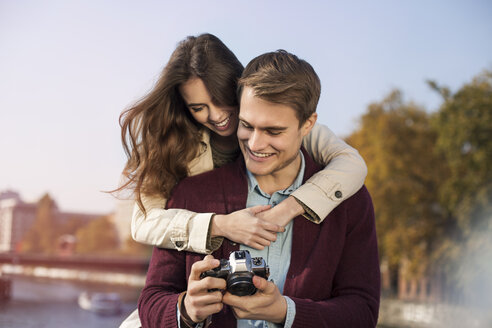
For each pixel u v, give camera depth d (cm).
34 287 6994
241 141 159
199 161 201
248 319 147
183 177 194
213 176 178
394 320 2642
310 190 166
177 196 179
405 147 2411
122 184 192
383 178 2362
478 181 1989
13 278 8106
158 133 193
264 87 146
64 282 7906
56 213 12050
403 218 2322
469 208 2008
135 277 7256
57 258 8406
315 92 154
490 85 2056
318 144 194
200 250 162
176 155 193
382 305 2880
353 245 169
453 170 2077
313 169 179
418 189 2320
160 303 155
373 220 177
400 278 3419
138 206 185
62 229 11544
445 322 2222
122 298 5803
